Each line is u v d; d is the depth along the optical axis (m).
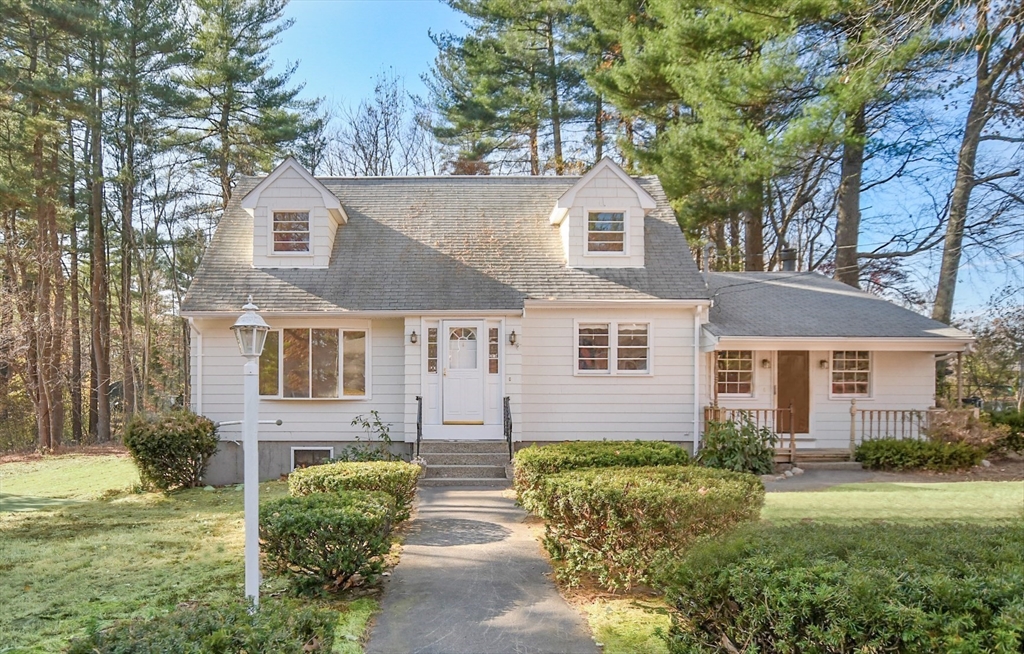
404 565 6.86
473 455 12.30
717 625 3.65
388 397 13.39
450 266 14.02
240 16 24.05
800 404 14.80
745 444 12.50
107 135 22.38
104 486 12.72
